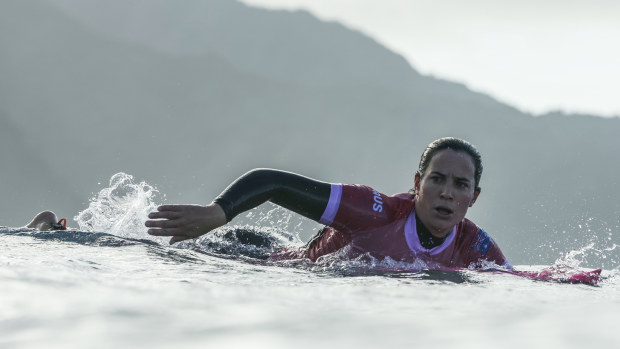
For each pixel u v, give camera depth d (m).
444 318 4.10
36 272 6.50
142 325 3.68
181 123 178.38
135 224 17.45
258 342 3.10
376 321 3.96
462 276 10.75
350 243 14.91
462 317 4.11
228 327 3.62
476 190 15.77
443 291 7.27
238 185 14.06
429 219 14.87
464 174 14.88
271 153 176.62
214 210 13.57
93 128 167.00
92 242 12.33
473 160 15.24
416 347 2.98
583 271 12.81
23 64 180.00
